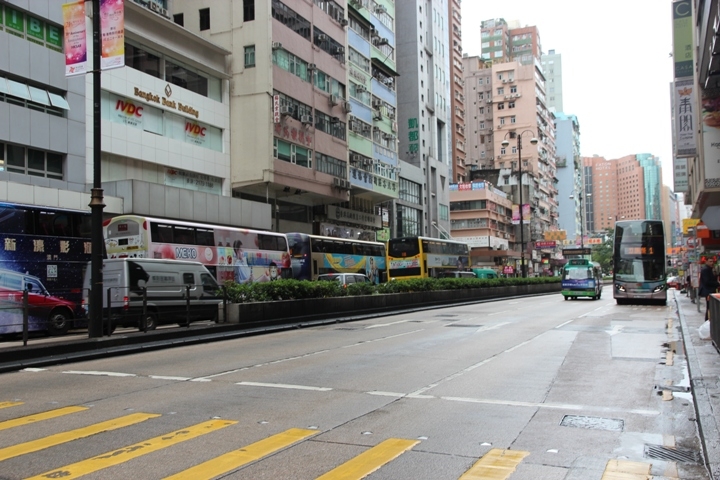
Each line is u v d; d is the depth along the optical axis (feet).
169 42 110.01
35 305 51.39
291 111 129.49
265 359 41.19
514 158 358.43
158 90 106.42
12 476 17.07
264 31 122.93
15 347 40.24
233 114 124.26
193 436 21.29
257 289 64.80
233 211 115.55
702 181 75.05
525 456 19.08
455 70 307.78
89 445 20.21
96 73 47.19
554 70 556.92
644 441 20.93
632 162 556.92
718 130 73.82
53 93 87.86
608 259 379.76
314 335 57.77
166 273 58.75
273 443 20.39
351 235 170.09
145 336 48.93
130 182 93.15
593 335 54.54
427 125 242.37
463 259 165.89
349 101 156.56
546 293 181.78
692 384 28.22
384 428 22.50
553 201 415.64
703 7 66.54
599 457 19.02
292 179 128.47
